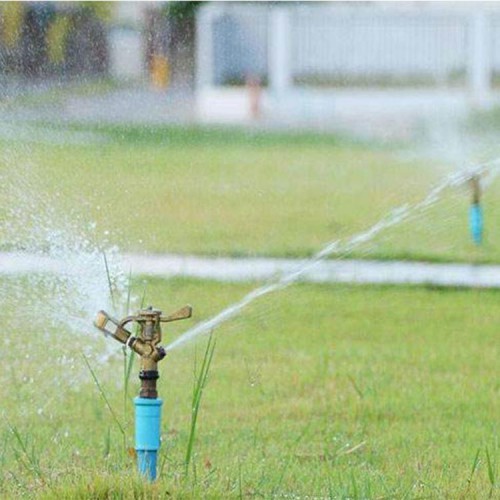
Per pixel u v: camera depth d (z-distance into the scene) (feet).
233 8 245.24
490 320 92.79
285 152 195.72
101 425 63.77
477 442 61.98
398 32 254.47
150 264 103.24
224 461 57.52
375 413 67.41
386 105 240.12
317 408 68.13
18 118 142.51
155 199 122.62
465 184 127.03
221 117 225.35
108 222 95.81
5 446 58.90
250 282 102.01
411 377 75.46
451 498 52.19
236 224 129.49
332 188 157.38
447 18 254.27
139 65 213.25
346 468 56.95
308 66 250.78
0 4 195.83
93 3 205.46
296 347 83.30
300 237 124.26
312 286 102.27
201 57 235.61
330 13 250.78
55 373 71.46
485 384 74.02
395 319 92.73
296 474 55.52
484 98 245.24
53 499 49.08
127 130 165.48
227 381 73.46
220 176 163.02
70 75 195.62
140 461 49.26
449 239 118.42
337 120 233.35
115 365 72.38
